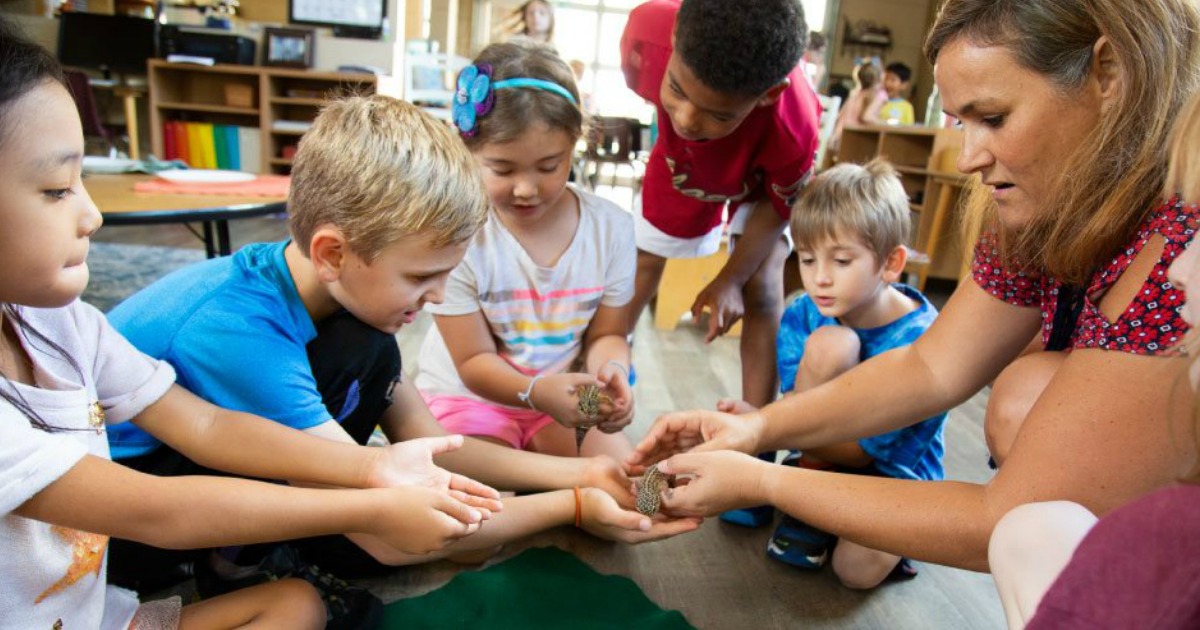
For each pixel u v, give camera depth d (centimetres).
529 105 116
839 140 514
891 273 143
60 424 74
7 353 72
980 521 77
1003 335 103
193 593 112
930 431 134
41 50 60
